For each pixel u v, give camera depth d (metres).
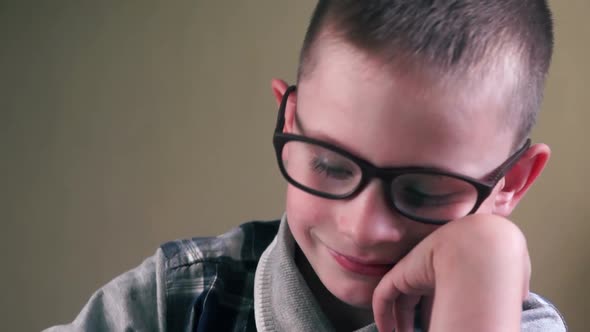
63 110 1.28
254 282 0.69
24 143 1.28
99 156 1.29
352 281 0.52
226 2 1.26
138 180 1.29
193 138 1.28
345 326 0.63
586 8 1.22
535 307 0.66
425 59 0.45
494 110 0.47
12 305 1.31
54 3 1.26
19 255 1.30
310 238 0.53
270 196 1.29
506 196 0.56
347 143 0.47
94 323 0.71
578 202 1.26
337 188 0.49
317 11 0.54
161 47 1.27
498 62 0.47
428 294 0.50
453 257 0.46
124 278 0.73
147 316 0.71
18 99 1.27
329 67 0.48
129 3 1.26
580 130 1.25
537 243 1.28
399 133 0.45
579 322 1.29
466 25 0.47
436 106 0.45
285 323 0.61
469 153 0.47
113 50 1.27
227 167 1.29
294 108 0.55
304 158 0.50
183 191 1.29
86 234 1.30
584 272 1.28
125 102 1.28
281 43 1.26
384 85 0.45
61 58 1.27
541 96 0.55
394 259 0.51
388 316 0.52
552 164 1.26
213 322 0.70
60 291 1.31
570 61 1.23
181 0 1.26
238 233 0.77
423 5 0.47
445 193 0.48
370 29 0.47
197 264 0.73
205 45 1.26
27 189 1.29
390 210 0.48
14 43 1.26
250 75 1.27
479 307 0.44
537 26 0.53
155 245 1.30
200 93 1.27
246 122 1.28
